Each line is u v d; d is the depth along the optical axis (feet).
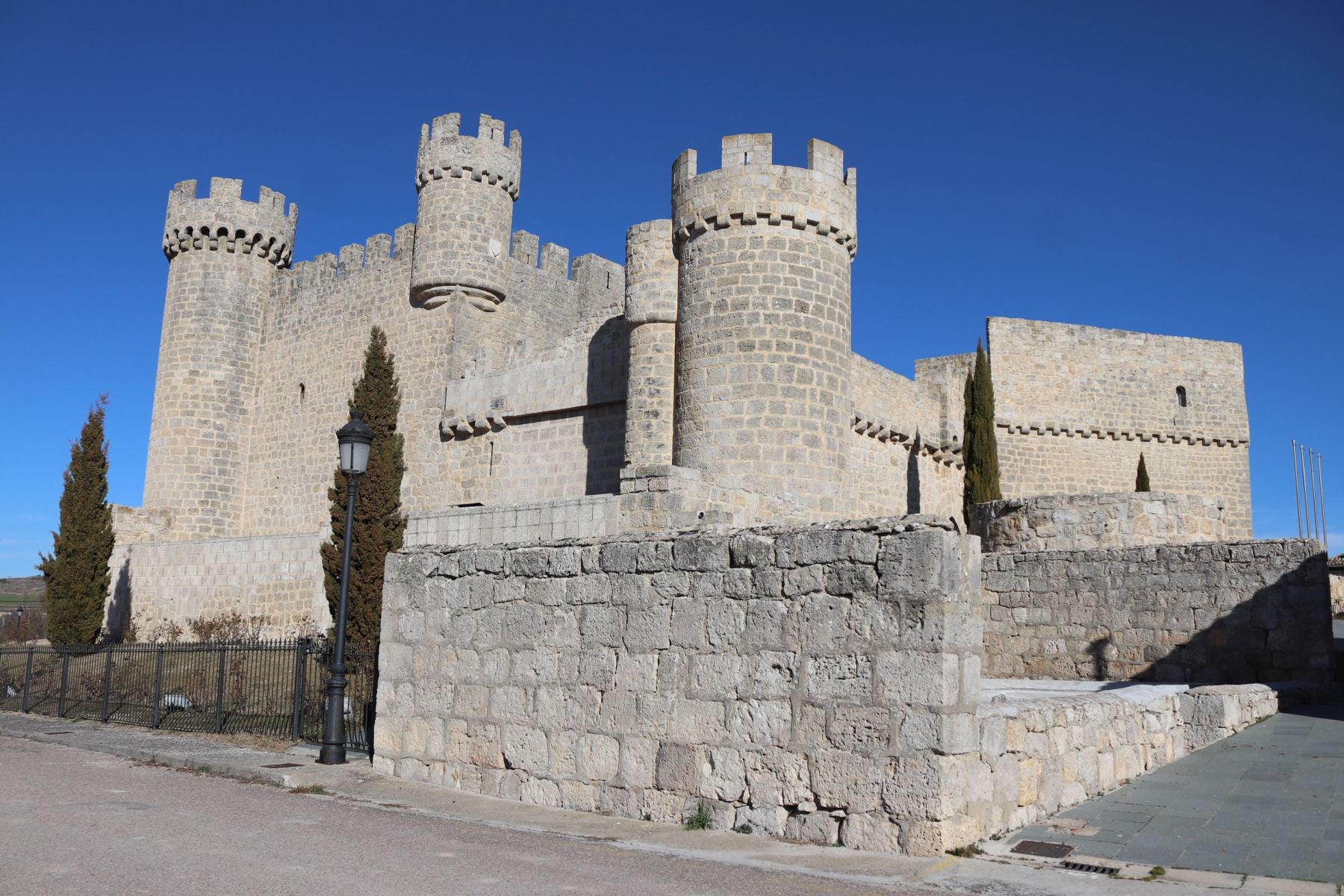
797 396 75.61
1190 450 142.51
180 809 37.96
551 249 141.28
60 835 32.81
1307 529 137.49
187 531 145.28
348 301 142.00
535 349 116.26
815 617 31.83
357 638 81.25
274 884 26.32
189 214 151.12
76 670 95.71
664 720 34.88
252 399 153.38
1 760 53.47
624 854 29.86
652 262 89.76
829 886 26.07
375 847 30.94
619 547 37.29
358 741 54.24
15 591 310.04
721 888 25.95
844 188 80.02
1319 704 51.98
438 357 127.65
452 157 128.98
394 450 88.17
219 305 151.02
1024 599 62.54
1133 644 58.75
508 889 25.85
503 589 40.91
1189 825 31.14
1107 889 25.43
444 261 127.75
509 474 114.73
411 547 45.19
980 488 114.52
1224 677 55.93
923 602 29.63
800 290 76.84
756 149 77.66
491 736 40.16
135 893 25.34
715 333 77.00
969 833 29.14
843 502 77.51
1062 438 138.82
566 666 38.14
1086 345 141.28
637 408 88.99
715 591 34.37
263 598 110.73
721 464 75.05
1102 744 36.45
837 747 30.63
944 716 28.73
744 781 32.58
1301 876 26.00
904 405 120.67
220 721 63.72
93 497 119.34
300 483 144.56
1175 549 58.18
